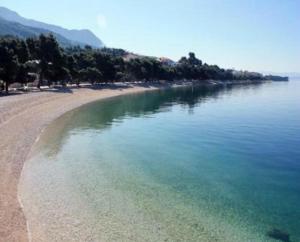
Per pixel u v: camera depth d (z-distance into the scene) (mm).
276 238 17906
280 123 57938
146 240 17266
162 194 23828
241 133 48312
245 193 24438
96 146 38094
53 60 99812
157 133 47531
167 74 179375
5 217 18766
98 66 130625
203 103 94500
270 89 186750
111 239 17234
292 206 22156
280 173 29484
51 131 44938
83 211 20484
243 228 18969
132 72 158500
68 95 87000
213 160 33500
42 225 18469
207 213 20812
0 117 46000
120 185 25391
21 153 32375
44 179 26047
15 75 77188
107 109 73625
